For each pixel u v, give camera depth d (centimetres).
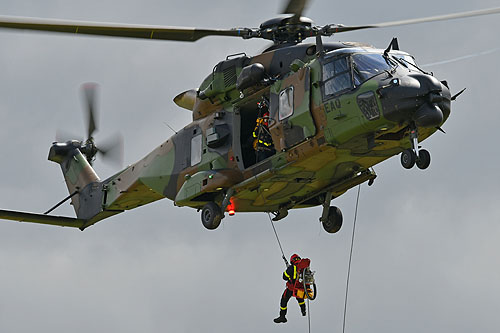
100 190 8744
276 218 7475
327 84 6322
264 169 6775
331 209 7456
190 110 7825
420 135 6347
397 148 6456
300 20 6850
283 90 6625
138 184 8075
